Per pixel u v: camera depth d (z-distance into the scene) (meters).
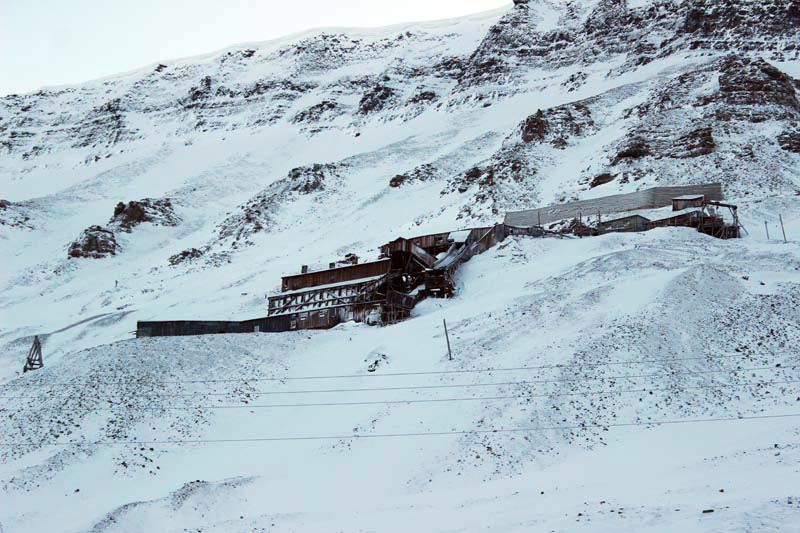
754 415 32.75
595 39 190.88
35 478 35.62
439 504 27.53
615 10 197.88
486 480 30.77
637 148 102.50
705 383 36.53
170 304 87.25
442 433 35.69
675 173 92.94
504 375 40.19
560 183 105.06
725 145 97.19
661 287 47.31
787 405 33.03
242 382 46.31
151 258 122.94
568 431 34.03
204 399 43.91
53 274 118.19
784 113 105.06
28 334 84.19
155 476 36.38
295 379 47.06
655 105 119.38
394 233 102.19
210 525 29.02
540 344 43.16
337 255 96.88
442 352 45.84
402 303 58.16
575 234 77.00
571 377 38.28
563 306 48.44
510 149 121.25
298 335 54.53
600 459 30.66
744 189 84.94
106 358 47.84
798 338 39.62
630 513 20.89
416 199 120.25
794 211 75.62
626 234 70.31
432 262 66.06
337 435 38.53
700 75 124.62
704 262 54.78
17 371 68.12
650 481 25.56
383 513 27.27
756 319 42.34
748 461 25.62
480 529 22.39
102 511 31.70
